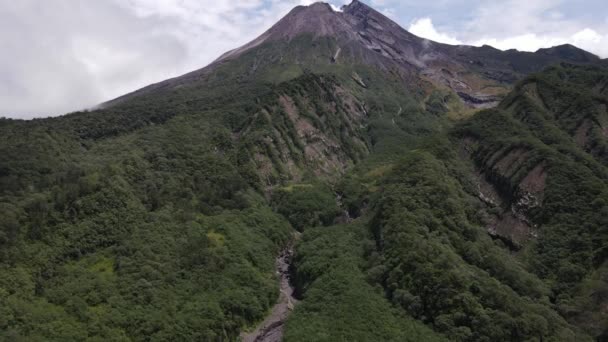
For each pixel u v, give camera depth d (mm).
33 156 150750
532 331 100062
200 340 109812
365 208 166750
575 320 107750
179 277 126000
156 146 181500
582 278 116438
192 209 155125
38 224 121250
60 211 128750
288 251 160500
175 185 161125
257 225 159875
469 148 171500
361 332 106000
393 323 107688
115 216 135000
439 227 132000
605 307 106500
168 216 145125
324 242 149125
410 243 124062
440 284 110562
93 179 141375
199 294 122938
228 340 116188
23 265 111688
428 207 138750
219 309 118688
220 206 163625
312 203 177250
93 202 134125
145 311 111625
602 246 119375
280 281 143750
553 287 118250
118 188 142250
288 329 113812
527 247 131750
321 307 118500
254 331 121812
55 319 102438
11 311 99250
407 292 114000
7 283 105125
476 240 132250
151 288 117625
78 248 123000
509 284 117125
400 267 120000
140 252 126688
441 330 104250
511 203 145500
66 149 171125
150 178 159500
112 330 104125
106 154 172500
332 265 134250
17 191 130875
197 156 182750
